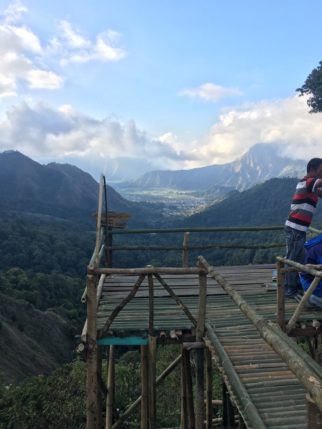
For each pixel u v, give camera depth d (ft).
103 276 24.56
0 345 132.67
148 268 16.94
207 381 25.86
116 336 17.92
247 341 16.94
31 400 33.06
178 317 19.42
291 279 22.02
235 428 25.52
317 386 6.70
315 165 20.72
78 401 33.76
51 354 152.76
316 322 18.62
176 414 38.32
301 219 20.81
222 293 23.99
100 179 25.84
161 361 46.32
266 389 13.46
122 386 40.22
